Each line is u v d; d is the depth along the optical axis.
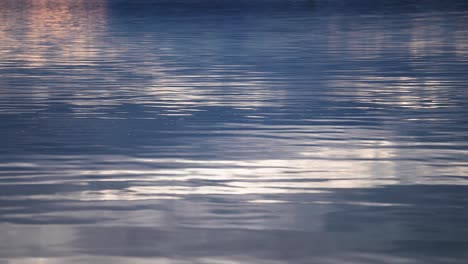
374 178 8.68
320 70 17.78
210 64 19.12
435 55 20.58
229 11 40.66
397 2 47.62
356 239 6.61
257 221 7.11
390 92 14.73
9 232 6.84
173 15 38.09
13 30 30.30
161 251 6.33
